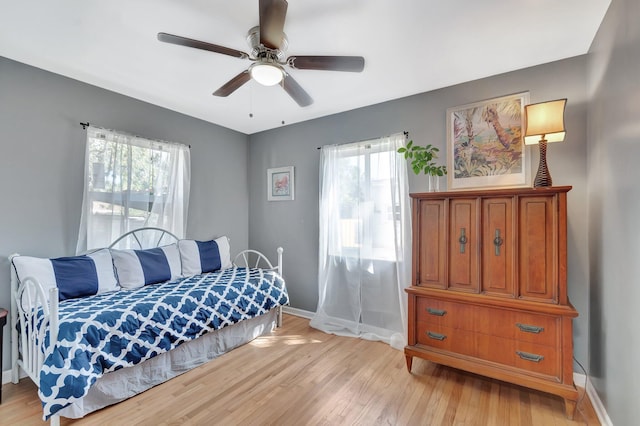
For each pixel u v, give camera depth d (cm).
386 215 297
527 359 190
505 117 242
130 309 202
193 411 186
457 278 216
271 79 184
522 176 235
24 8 167
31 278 192
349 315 316
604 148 179
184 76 250
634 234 141
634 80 140
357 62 180
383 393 204
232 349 271
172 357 227
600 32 183
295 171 374
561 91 222
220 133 382
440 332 221
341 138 334
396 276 290
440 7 166
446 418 179
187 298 237
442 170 255
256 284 293
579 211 215
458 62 227
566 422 175
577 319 214
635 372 140
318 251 354
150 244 303
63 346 166
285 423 175
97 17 175
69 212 254
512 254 197
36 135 237
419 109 282
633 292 142
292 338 296
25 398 197
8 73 224
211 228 372
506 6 166
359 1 160
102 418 179
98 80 258
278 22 146
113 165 274
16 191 228
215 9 167
